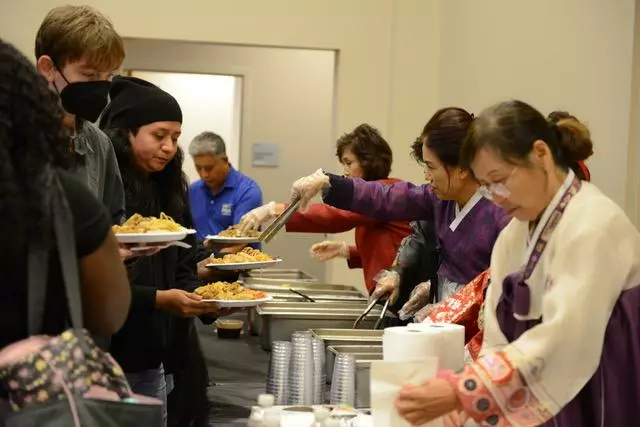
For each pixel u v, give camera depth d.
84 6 2.13
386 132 6.04
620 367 1.80
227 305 2.68
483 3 5.44
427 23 6.04
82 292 1.58
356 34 5.98
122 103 2.58
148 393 2.63
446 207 2.69
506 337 1.95
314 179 3.05
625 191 4.32
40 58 2.07
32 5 5.68
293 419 2.36
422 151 2.62
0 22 5.66
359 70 6.00
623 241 1.77
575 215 1.79
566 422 1.83
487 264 2.55
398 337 1.94
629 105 4.32
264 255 3.40
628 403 1.80
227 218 5.65
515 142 1.78
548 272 1.81
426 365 1.85
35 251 1.44
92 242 1.52
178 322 2.77
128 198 2.57
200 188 5.68
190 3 5.82
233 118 8.53
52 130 1.48
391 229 3.90
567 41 4.70
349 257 4.28
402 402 1.77
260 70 7.93
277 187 8.05
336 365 2.58
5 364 1.45
